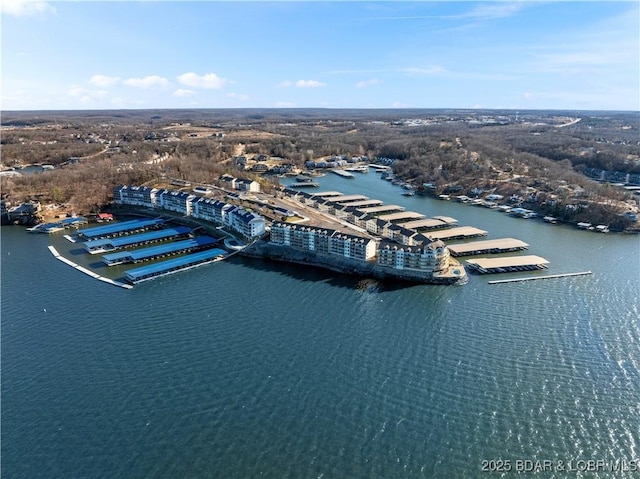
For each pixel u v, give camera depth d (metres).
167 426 115.44
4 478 100.81
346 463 104.62
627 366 140.00
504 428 115.19
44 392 128.38
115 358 144.25
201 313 174.75
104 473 102.19
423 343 152.38
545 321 167.75
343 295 191.62
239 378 133.75
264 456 106.50
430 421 117.25
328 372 136.62
